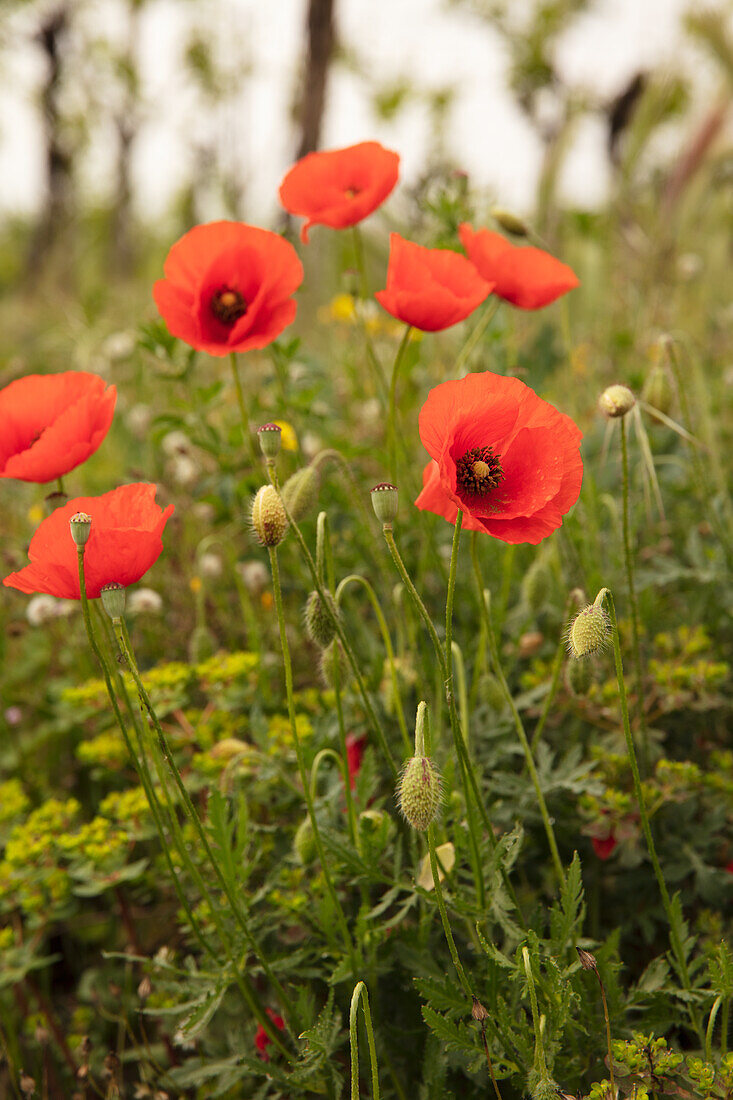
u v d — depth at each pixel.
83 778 0.98
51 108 8.16
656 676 0.82
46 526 0.66
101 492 1.26
